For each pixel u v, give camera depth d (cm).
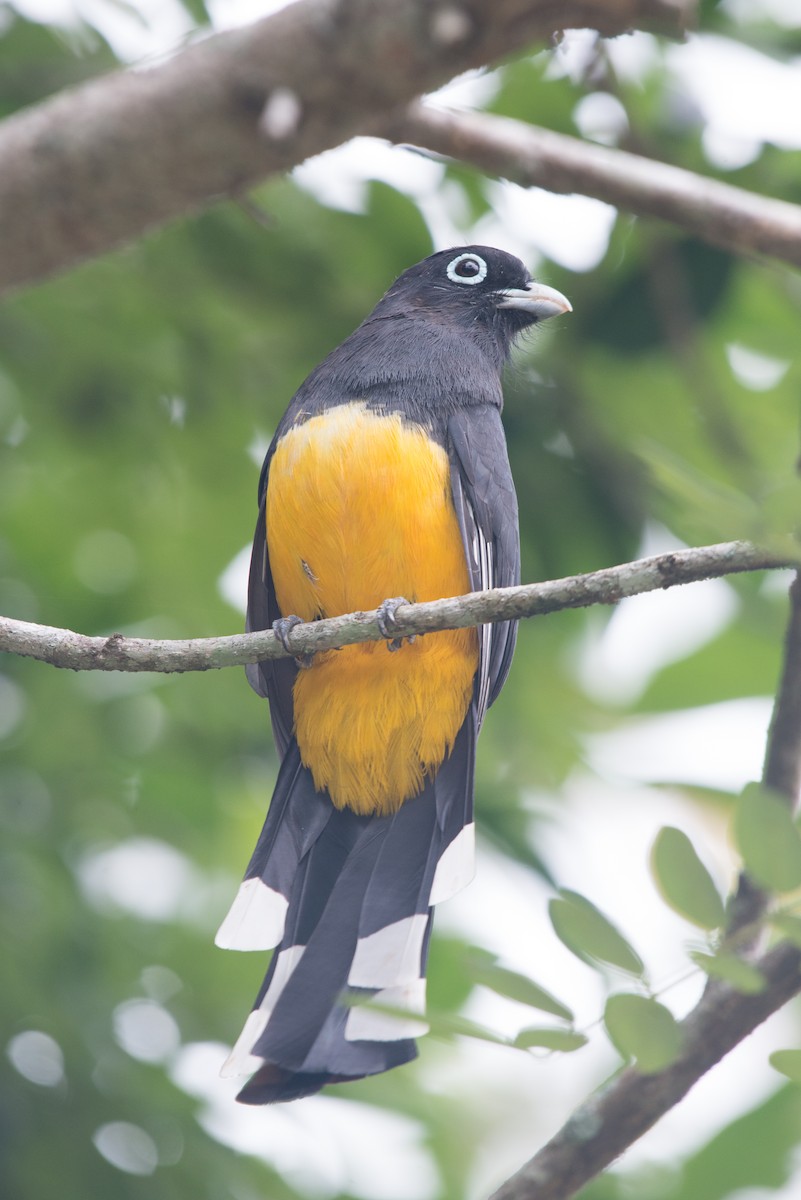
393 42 624
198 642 731
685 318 1062
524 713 1241
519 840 1162
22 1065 1032
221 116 650
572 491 1134
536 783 1228
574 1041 549
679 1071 634
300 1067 685
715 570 647
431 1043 1217
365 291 1167
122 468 1220
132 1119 1032
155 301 1156
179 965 1158
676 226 895
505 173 888
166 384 1189
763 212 883
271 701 930
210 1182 1023
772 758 720
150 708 1220
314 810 874
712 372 1116
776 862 557
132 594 1249
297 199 1129
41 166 662
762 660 1273
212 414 1201
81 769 1184
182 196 680
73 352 1173
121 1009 1105
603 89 989
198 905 1215
